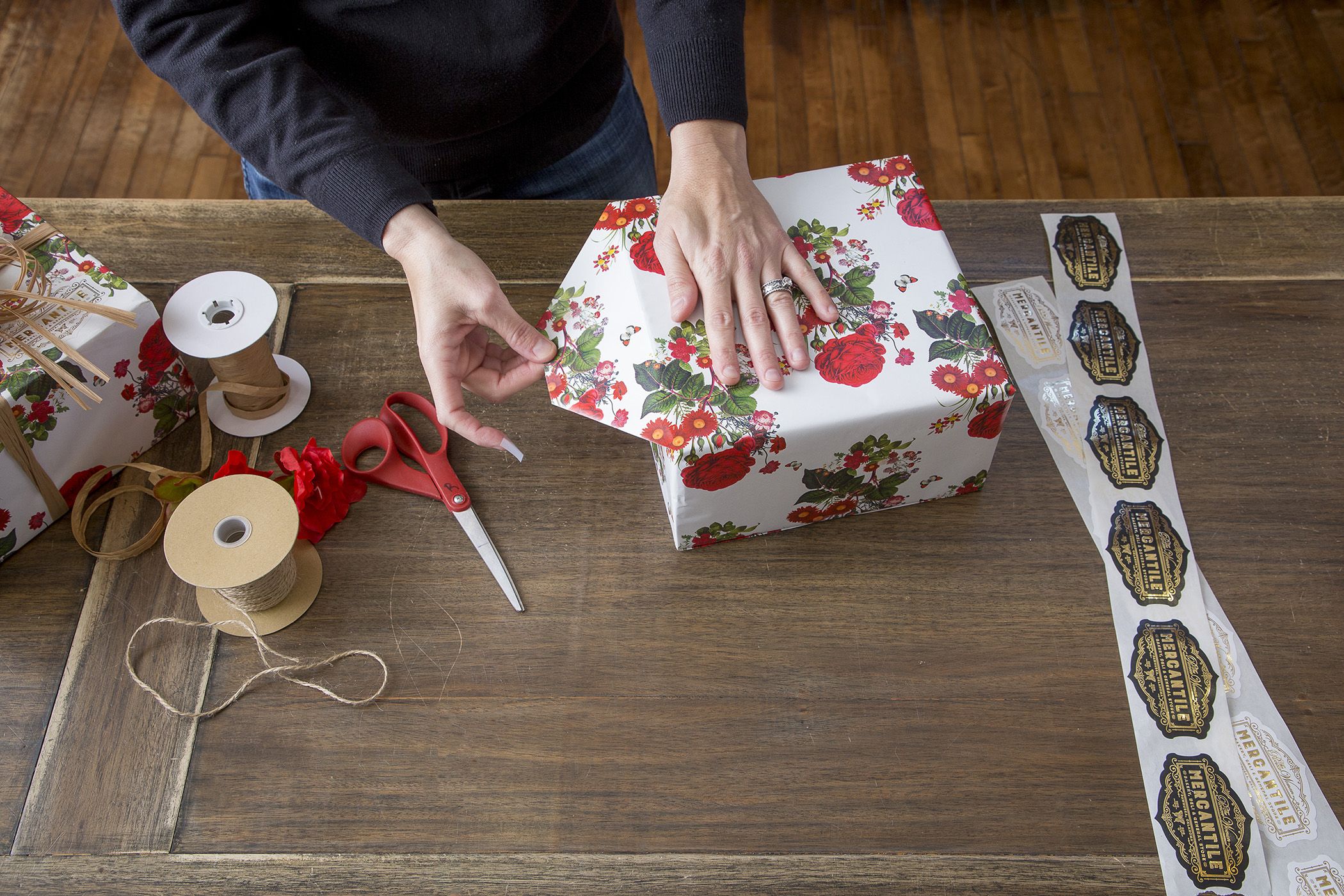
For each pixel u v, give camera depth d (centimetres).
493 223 109
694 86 94
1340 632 86
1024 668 85
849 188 95
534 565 90
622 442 97
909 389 81
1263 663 85
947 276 88
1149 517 92
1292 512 92
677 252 89
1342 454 95
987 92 234
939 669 85
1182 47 241
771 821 78
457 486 92
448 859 77
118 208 110
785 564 90
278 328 103
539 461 96
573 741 81
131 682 84
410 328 103
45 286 87
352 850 77
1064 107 232
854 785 80
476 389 93
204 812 78
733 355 82
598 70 120
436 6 99
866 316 86
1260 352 102
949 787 80
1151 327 103
